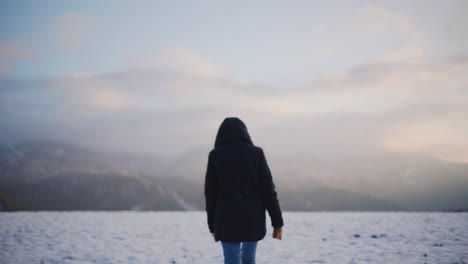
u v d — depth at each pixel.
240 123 3.66
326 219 13.67
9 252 7.36
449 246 6.92
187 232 10.56
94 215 15.84
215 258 6.97
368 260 6.21
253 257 3.51
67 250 7.63
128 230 10.84
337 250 7.32
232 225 3.31
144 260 6.78
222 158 3.44
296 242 8.55
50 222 12.15
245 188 3.40
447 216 12.93
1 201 84.62
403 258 6.17
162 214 17.41
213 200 3.49
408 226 10.27
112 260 6.76
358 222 12.13
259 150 3.54
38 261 6.62
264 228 3.44
